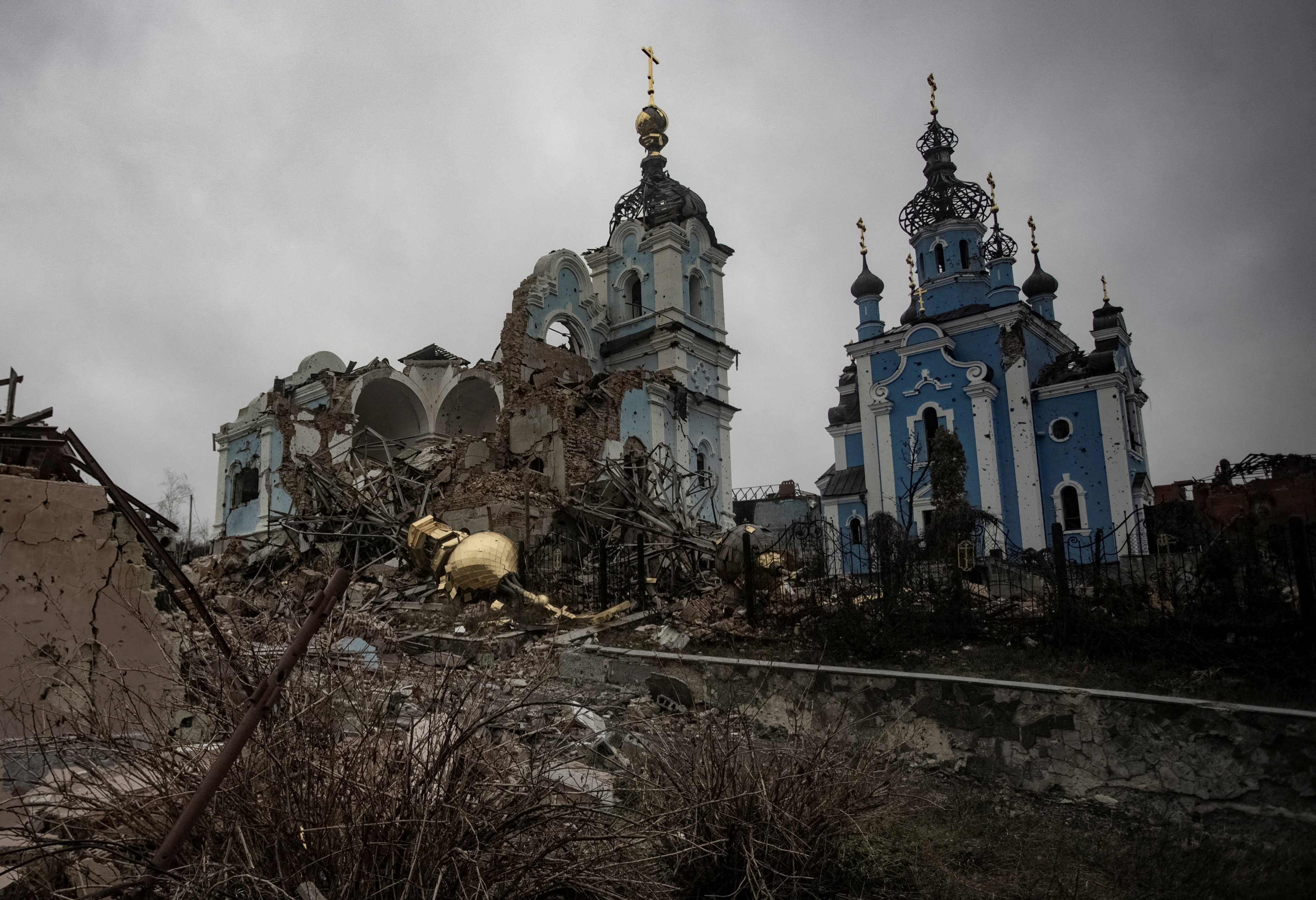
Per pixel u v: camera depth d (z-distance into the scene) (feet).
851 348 136.56
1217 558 29.09
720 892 17.25
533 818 14.03
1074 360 125.90
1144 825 21.84
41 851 12.92
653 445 111.75
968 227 146.61
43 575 20.89
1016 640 31.30
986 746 25.05
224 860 11.57
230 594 59.11
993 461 120.06
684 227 131.64
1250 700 23.52
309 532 66.95
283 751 12.90
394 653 20.68
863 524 131.03
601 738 22.56
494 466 78.74
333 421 103.55
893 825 20.89
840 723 22.13
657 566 55.62
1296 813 20.07
